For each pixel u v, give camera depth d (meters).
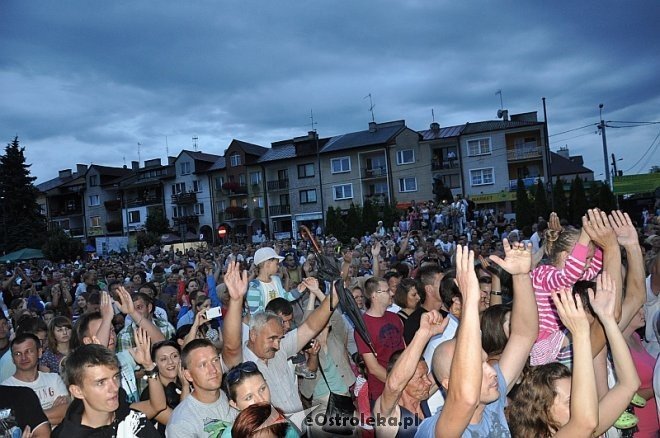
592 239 3.95
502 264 3.20
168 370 4.15
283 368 4.14
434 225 26.22
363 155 45.97
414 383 3.27
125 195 60.00
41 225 49.66
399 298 5.97
